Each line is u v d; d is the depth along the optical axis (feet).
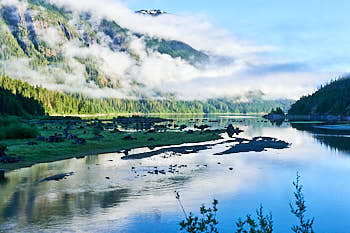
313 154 245.86
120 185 150.41
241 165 201.46
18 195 133.08
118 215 111.55
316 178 165.68
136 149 269.03
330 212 116.26
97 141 295.07
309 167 194.29
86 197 131.23
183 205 122.42
